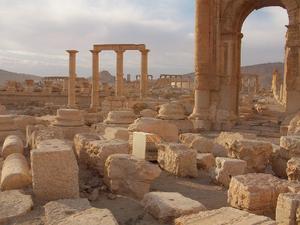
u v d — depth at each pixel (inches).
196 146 526.6
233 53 861.8
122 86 1518.2
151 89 2588.6
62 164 302.2
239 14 864.9
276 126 822.5
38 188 297.6
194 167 426.0
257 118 1002.1
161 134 583.2
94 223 222.4
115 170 344.8
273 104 1632.6
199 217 243.3
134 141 483.2
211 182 404.2
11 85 2161.7
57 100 2063.2
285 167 424.8
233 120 847.1
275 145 538.3
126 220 275.4
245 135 584.7
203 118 844.6
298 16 752.3
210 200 339.6
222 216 242.4
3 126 590.6
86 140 422.6
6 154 436.8
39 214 264.2
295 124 684.1
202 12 852.6
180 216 255.3
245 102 1439.5
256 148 439.8
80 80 2647.6
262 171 446.3
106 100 1440.7
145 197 295.6
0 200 276.8
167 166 444.1
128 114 745.0
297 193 265.4
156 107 1152.2
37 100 2016.5
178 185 390.0
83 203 268.4
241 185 295.4
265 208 287.9
